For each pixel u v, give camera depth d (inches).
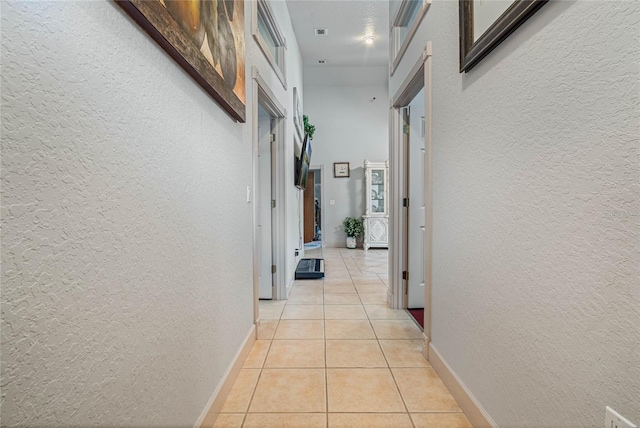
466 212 55.2
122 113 29.7
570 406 31.9
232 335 65.3
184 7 40.2
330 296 130.4
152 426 34.5
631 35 25.5
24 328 20.1
